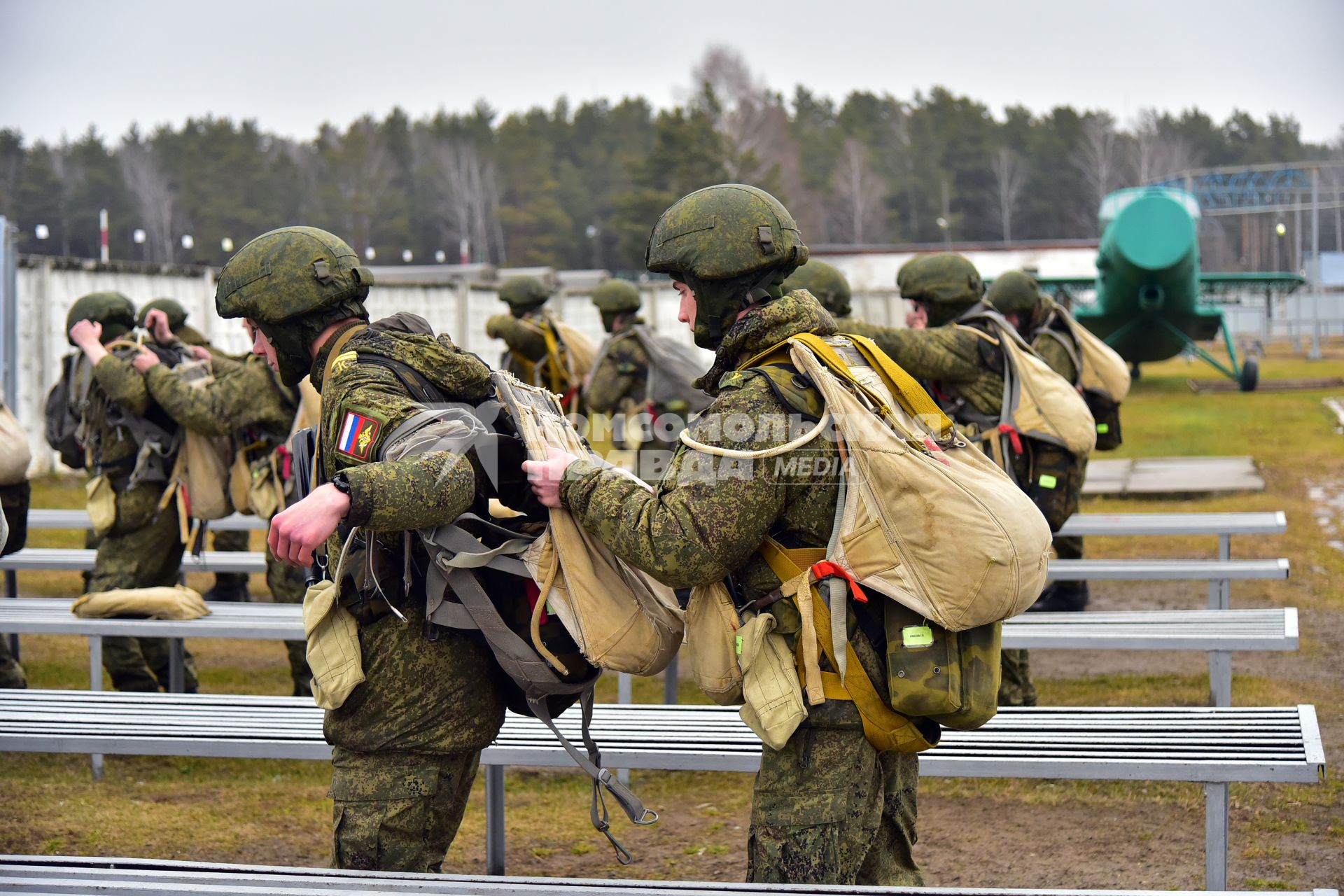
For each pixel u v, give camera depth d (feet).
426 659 26.58
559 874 41.73
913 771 27.73
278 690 66.08
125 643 58.80
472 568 26.27
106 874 25.36
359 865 26.55
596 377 93.66
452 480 24.81
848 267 368.07
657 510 24.25
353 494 23.86
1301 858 42.01
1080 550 76.23
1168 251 248.11
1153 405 232.32
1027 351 57.62
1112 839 44.14
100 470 58.03
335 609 26.61
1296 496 121.39
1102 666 69.62
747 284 26.30
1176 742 35.86
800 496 24.77
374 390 26.13
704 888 24.06
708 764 36.27
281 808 48.37
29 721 38.86
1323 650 70.90
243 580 82.07
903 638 24.40
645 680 68.08
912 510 23.86
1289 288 379.35
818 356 24.94
